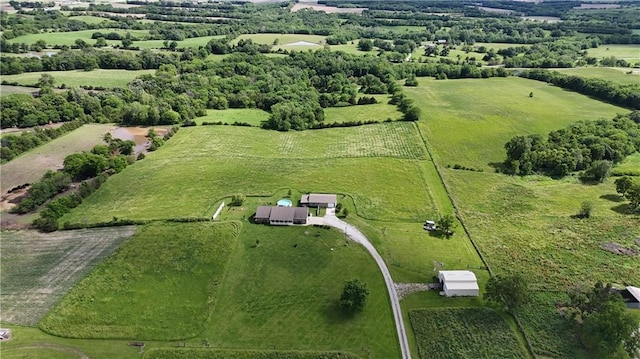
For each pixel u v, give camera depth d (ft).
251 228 286.46
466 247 268.41
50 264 253.24
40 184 321.93
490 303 221.87
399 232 284.00
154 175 365.20
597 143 380.58
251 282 237.45
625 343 186.19
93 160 357.61
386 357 191.72
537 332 202.49
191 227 284.61
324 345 197.88
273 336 202.59
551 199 323.78
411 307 220.02
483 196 330.34
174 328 207.21
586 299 211.00
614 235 276.21
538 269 245.45
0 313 216.95
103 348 196.75
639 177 350.84
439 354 192.65
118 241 273.13
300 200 320.91
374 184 349.00
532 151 380.78
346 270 246.68
